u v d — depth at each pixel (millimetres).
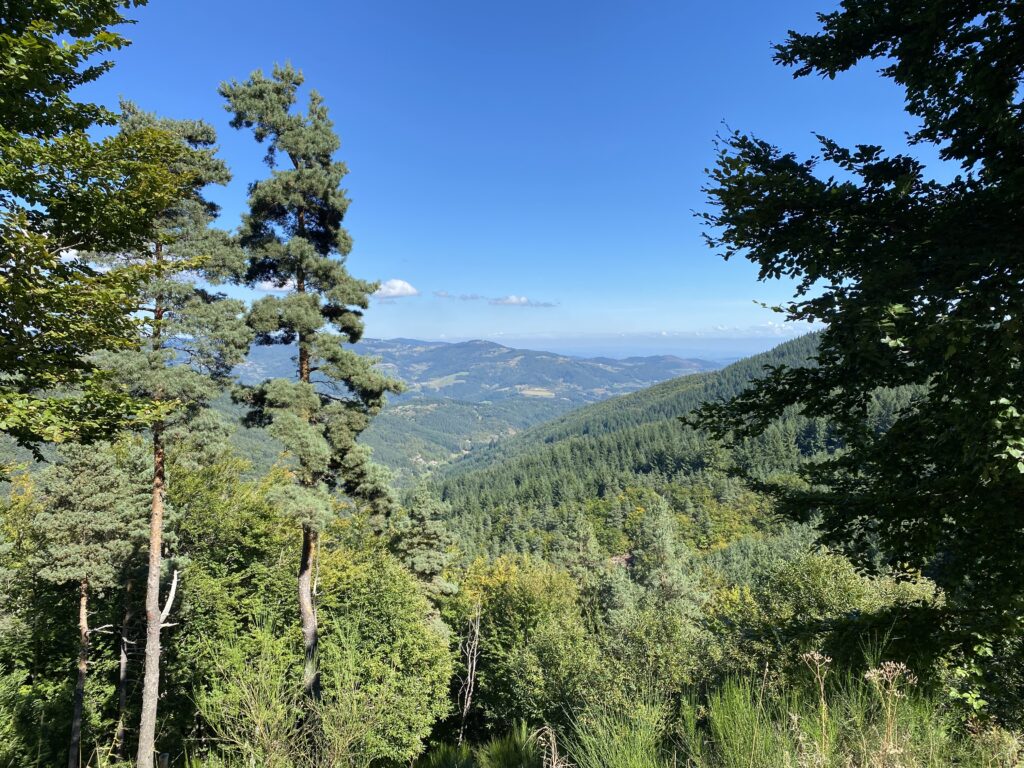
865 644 4578
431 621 24750
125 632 18703
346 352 14641
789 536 62438
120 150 7016
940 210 4668
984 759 2268
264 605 19391
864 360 4660
